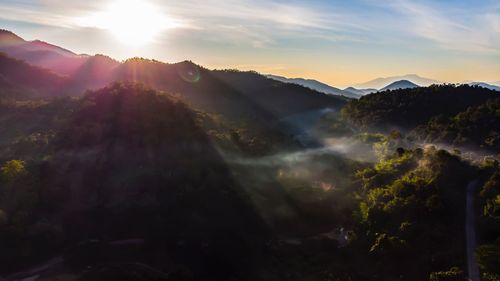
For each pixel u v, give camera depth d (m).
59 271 77.44
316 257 77.19
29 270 77.75
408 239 69.44
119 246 85.38
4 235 79.81
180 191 94.62
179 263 80.62
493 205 70.38
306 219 92.81
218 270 78.00
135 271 77.69
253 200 95.44
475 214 73.38
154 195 94.75
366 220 81.19
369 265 69.88
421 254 65.62
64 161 97.81
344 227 89.44
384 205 81.12
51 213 89.62
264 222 90.75
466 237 66.56
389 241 69.00
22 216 83.94
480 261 57.59
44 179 92.81
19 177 89.19
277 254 80.06
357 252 75.50
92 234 88.88
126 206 93.19
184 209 91.62
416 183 82.38
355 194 98.00
